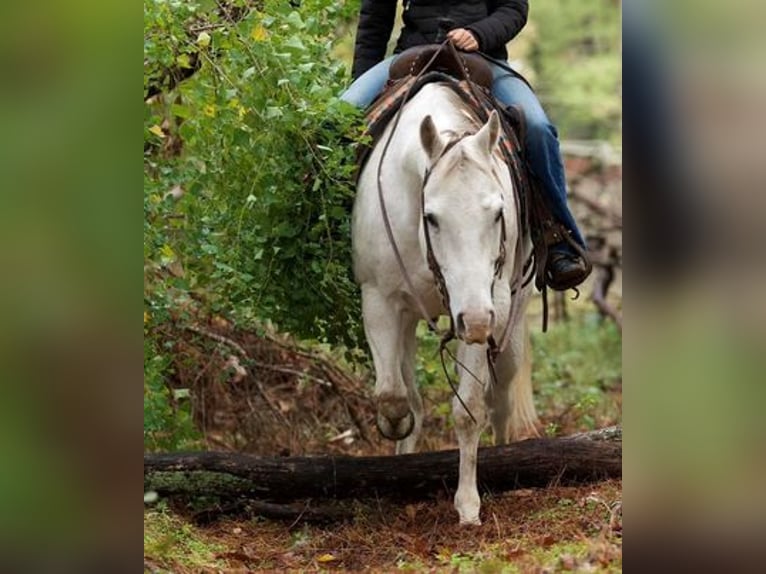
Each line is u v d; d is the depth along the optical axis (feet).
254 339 36.40
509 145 26.53
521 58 82.28
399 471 27.50
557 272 28.17
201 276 29.73
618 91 81.25
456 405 25.82
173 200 29.07
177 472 27.14
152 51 27.53
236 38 27.61
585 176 69.00
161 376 28.99
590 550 22.85
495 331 25.44
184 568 23.86
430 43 29.07
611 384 47.96
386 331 26.68
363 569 24.66
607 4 82.28
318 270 27.61
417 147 24.86
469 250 22.38
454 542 25.17
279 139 27.50
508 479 27.55
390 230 25.67
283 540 26.63
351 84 29.60
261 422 35.81
